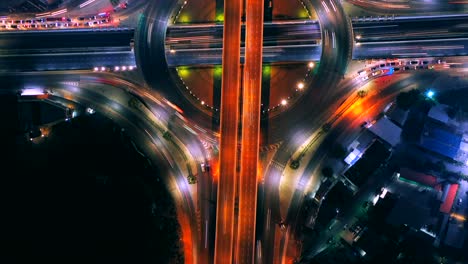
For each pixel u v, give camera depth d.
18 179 100.12
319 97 109.94
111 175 101.81
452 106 106.75
